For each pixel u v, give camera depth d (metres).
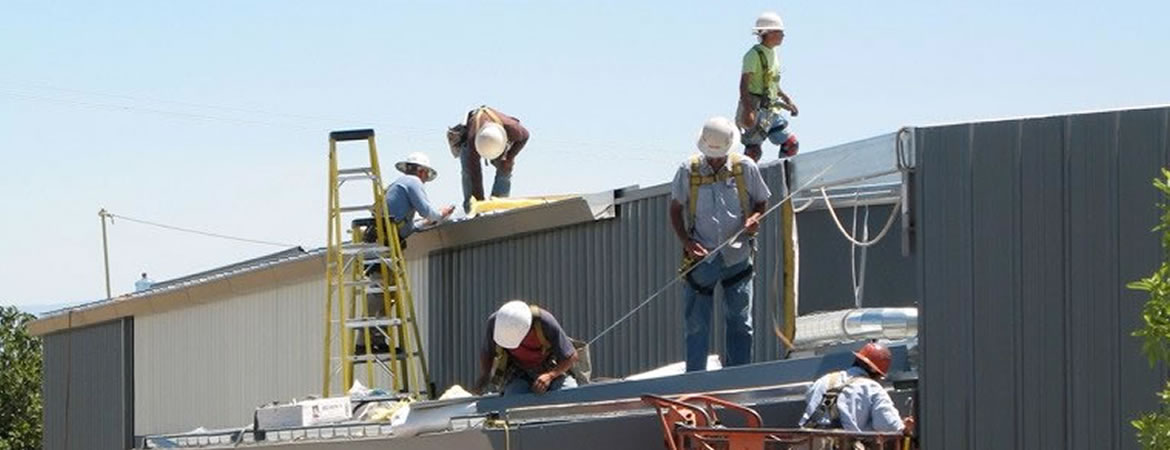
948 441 12.93
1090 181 12.68
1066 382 12.67
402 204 19.17
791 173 15.39
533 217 18.73
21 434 34.62
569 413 13.68
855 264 16.30
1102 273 12.61
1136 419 12.43
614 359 17.89
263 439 15.84
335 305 20.36
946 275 13.01
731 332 14.79
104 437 24.58
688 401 12.88
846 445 12.19
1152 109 12.56
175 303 23.16
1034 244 12.80
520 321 14.06
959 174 13.01
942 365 12.98
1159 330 8.96
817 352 14.71
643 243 17.59
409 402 15.73
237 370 22.08
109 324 24.56
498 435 13.48
